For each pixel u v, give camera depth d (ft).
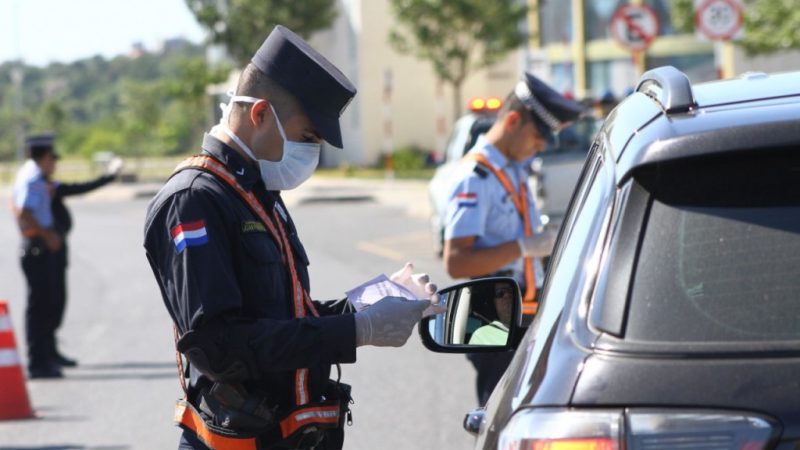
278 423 15.26
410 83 177.27
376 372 40.93
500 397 12.18
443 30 149.18
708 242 11.16
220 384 14.94
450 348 16.15
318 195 127.03
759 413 10.02
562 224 14.92
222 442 15.06
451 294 16.53
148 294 64.95
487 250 24.64
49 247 43.57
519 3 149.79
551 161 59.82
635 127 12.38
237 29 169.89
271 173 15.24
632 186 11.64
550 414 10.65
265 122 15.02
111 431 34.35
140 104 231.71
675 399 10.21
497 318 16.46
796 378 10.14
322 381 15.69
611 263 11.37
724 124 11.50
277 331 14.34
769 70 119.34
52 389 40.86
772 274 10.89
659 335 10.69
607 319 11.00
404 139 177.99
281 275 15.19
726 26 59.82
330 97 15.03
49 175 44.16
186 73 179.42
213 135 15.25
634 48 66.90
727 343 10.51
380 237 86.79
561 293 11.95
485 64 152.35
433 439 32.01
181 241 14.47
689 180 11.50
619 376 10.48
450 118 178.81
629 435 10.19
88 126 334.65
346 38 177.68
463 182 24.93
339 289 60.59
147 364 44.73
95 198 152.56
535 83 24.93
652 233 11.34
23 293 69.77
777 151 11.34
